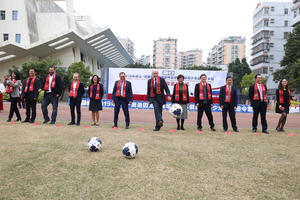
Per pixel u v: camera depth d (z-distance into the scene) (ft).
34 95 26.53
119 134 21.03
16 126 23.70
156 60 469.98
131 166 11.91
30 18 131.23
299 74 95.71
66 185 9.32
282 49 207.10
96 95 27.04
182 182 9.91
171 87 62.03
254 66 228.43
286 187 9.64
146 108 62.85
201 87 25.71
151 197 8.39
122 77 25.70
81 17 153.99
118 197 8.34
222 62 411.34
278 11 207.51
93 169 11.32
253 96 25.27
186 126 30.07
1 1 126.52
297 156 14.76
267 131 26.71
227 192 9.00
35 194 8.47
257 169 11.95
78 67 121.49
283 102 26.86
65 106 67.00
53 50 130.72
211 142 18.65
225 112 26.07
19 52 119.34
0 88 40.11
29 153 13.83
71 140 17.80
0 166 11.42
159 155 14.12
